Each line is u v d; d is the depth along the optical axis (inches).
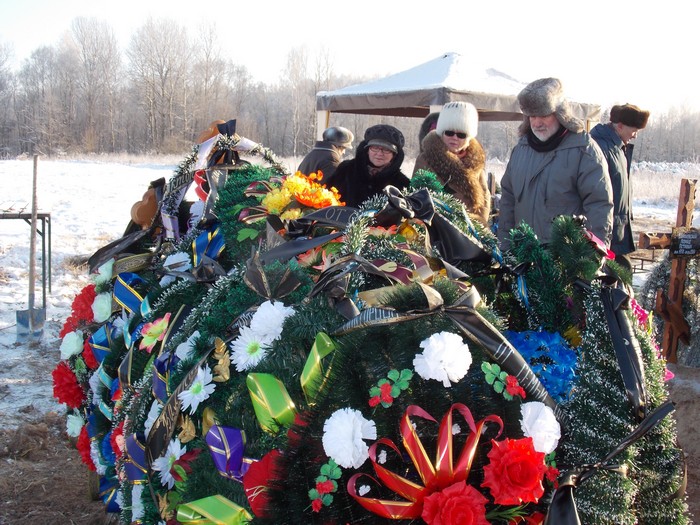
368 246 83.5
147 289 119.1
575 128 151.0
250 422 75.8
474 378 70.4
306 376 69.9
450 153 154.7
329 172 195.6
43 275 248.8
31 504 135.0
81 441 123.3
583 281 84.6
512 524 68.0
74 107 2198.6
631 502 74.2
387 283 81.0
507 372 71.1
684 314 200.8
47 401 185.8
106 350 121.0
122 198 588.7
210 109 2156.7
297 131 1961.1
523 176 158.6
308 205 109.1
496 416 67.1
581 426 74.9
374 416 66.7
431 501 62.4
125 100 2287.2
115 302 124.1
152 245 136.1
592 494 71.9
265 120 2170.3
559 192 153.2
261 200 112.3
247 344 78.4
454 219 92.1
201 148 125.3
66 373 129.6
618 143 180.7
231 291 89.7
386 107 378.0
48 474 147.5
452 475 64.5
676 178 992.2
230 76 2316.7
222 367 80.9
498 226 168.4
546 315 87.6
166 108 2082.9
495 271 91.7
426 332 69.9
